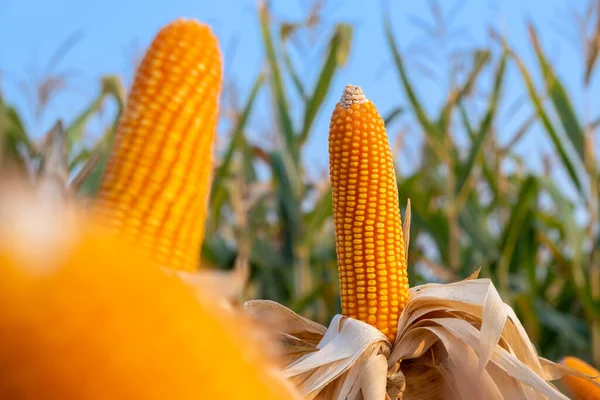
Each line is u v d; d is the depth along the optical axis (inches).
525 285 81.4
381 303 24.4
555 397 22.4
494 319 23.1
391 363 23.9
